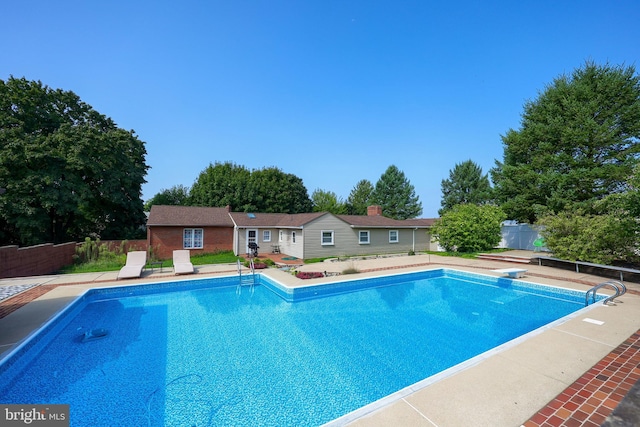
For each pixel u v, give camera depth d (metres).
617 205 10.69
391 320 7.98
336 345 6.35
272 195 37.41
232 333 7.07
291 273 13.19
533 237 20.59
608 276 11.45
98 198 22.67
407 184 48.81
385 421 3.04
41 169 18.36
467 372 4.12
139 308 9.25
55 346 6.34
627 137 17.44
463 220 20.53
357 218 23.08
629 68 17.86
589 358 4.54
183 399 4.38
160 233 20.56
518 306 9.23
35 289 10.09
